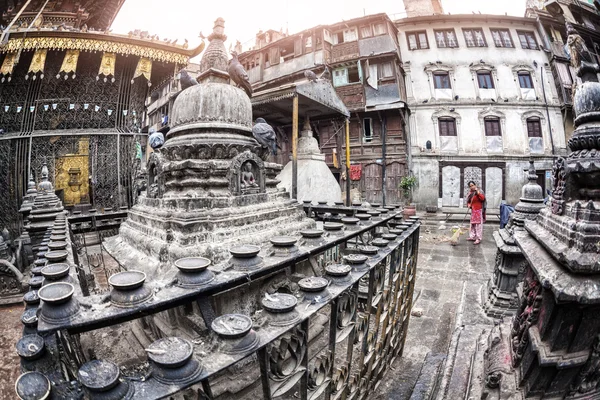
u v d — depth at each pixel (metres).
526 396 2.21
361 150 21.53
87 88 11.07
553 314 2.02
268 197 4.12
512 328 3.01
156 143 4.53
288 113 10.90
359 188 21.47
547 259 2.24
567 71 21.66
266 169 4.43
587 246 1.78
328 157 22.00
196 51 11.09
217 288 1.58
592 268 1.74
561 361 1.97
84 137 11.00
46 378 1.03
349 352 2.25
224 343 1.29
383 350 3.07
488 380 2.58
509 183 20.30
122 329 3.92
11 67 9.25
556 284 1.86
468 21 22.05
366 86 20.67
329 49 21.59
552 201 2.53
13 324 4.79
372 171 21.30
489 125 20.84
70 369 1.23
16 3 12.73
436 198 20.61
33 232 5.55
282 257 2.08
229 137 3.87
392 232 3.26
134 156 11.35
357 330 2.26
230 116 4.00
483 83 21.39
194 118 3.90
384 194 20.50
